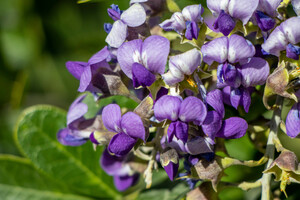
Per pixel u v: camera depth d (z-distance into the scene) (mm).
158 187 349
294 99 285
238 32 294
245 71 289
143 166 334
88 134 315
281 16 292
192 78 289
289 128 291
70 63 307
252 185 298
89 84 304
